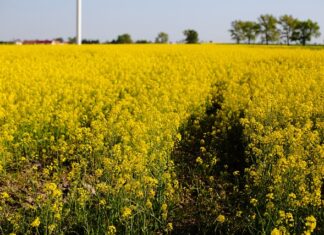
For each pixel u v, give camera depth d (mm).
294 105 11953
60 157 9008
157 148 9070
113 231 5910
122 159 8188
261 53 27953
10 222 6594
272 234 5074
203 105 14039
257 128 9586
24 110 10922
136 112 11203
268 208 6172
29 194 7668
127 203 6812
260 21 76250
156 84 15203
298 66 21844
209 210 7383
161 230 6746
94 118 11641
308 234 5383
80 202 6637
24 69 17703
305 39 74750
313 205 6500
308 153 8102
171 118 10961
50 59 22438
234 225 6758
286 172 7055
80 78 16172
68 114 10742
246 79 17859
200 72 18828
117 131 9719
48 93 13234
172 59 24094
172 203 7293
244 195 7750
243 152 10141
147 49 29359
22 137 9914
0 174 8320
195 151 10430
